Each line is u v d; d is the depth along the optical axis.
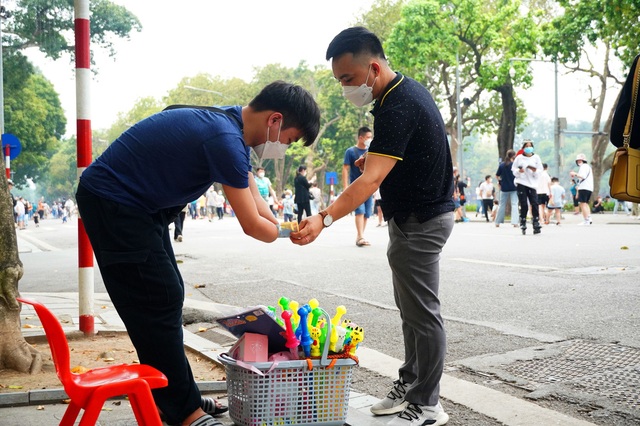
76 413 2.66
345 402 3.36
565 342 4.93
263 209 3.56
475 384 4.05
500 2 32.62
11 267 4.35
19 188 73.94
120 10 27.38
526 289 7.18
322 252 11.91
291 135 3.24
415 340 3.47
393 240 3.49
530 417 3.49
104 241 3.13
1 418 3.53
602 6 25.14
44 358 4.59
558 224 19.42
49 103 55.75
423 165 3.36
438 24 32.69
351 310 6.55
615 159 3.54
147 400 2.64
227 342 5.50
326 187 63.78
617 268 8.39
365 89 3.34
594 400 3.72
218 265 10.46
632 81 3.50
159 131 3.13
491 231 16.48
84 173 3.18
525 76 31.16
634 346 4.72
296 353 3.28
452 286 7.60
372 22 43.88
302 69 62.84
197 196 3.26
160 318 3.20
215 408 3.61
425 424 3.39
